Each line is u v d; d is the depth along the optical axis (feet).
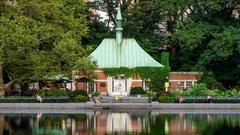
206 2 333.42
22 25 268.21
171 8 348.18
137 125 192.65
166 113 244.63
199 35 327.06
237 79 338.54
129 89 325.21
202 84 294.25
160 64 327.88
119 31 336.90
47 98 278.67
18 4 278.87
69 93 294.05
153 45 364.99
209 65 338.13
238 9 343.26
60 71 283.79
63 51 275.39
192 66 353.10
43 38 273.95
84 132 173.27
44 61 278.26
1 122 200.23
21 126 187.52
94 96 296.71
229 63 337.72
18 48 263.70
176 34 333.42
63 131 174.91
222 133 169.37
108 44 336.29
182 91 295.89
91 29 363.56
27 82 300.20
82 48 284.61
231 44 316.60
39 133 169.48
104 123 198.80
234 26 333.83
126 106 269.44
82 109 265.75
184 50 353.72
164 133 170.81
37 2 278.67
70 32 285.02
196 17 345.10
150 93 297.74
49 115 231.09
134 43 336.90
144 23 369.30
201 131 175.01
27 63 273.95
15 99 274.57
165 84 324.60
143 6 365.61
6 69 284.00
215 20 339.57
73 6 333.42
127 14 368.48
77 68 282.97
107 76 326.03
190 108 266.98
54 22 290.35
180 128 183.32
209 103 273.13
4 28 260.42
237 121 205.67
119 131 176.24
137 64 328.08
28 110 257.96
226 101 278.26
